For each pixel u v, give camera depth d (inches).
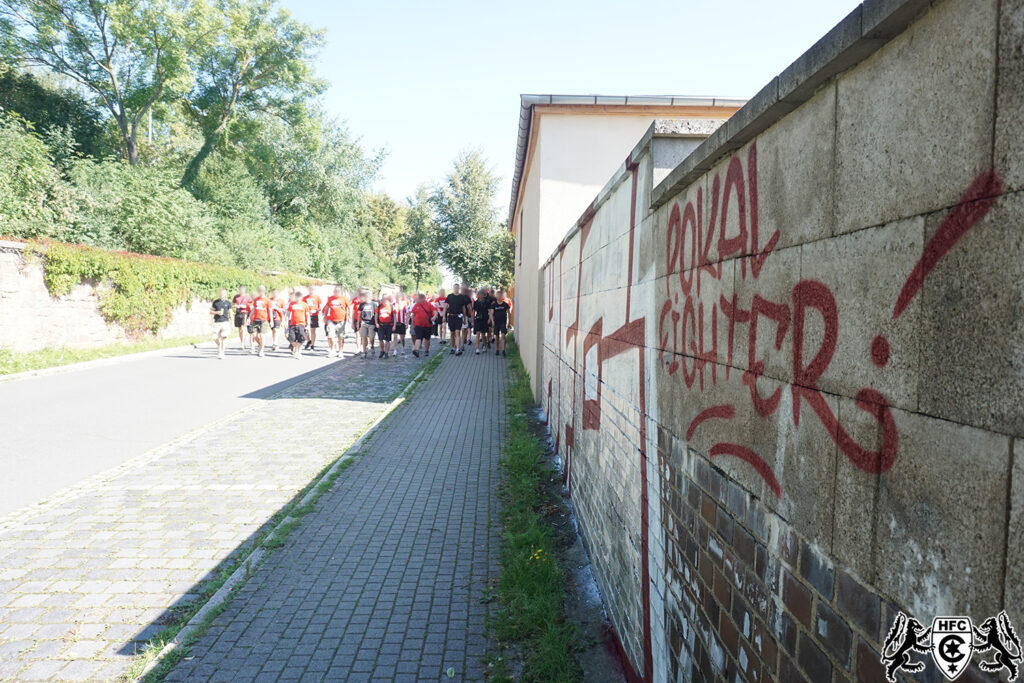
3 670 130.7
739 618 73.3
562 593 161.9
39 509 223.1
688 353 93.4
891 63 47.3
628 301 134.2
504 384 524.4
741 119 70.1
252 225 1408.7
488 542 197.3
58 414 382.0
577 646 140.9
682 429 95.8
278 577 172.9
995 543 37.0
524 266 582.6
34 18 1202.0
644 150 118.8
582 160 419.2
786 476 62.5
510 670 131.8
